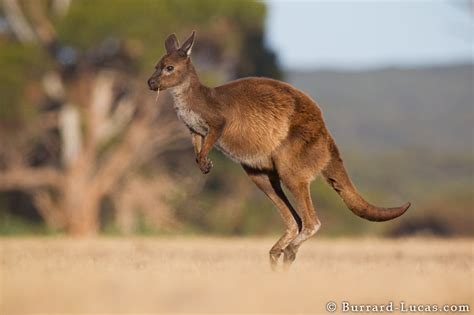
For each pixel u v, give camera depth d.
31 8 126.19
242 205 144.75
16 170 127.88
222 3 129.62
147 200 132.25
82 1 121.19
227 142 41.28
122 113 130.25
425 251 62.53
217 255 53.59
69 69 127.50
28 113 126.25
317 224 40.31
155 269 35.88
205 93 41.25
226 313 22.33
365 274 32.59
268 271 35.09
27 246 68.56
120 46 125.81
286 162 40.62
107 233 125.62
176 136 131.75
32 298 23.62
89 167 127.38
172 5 126.38
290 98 41.03
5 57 121.69
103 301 23.30
